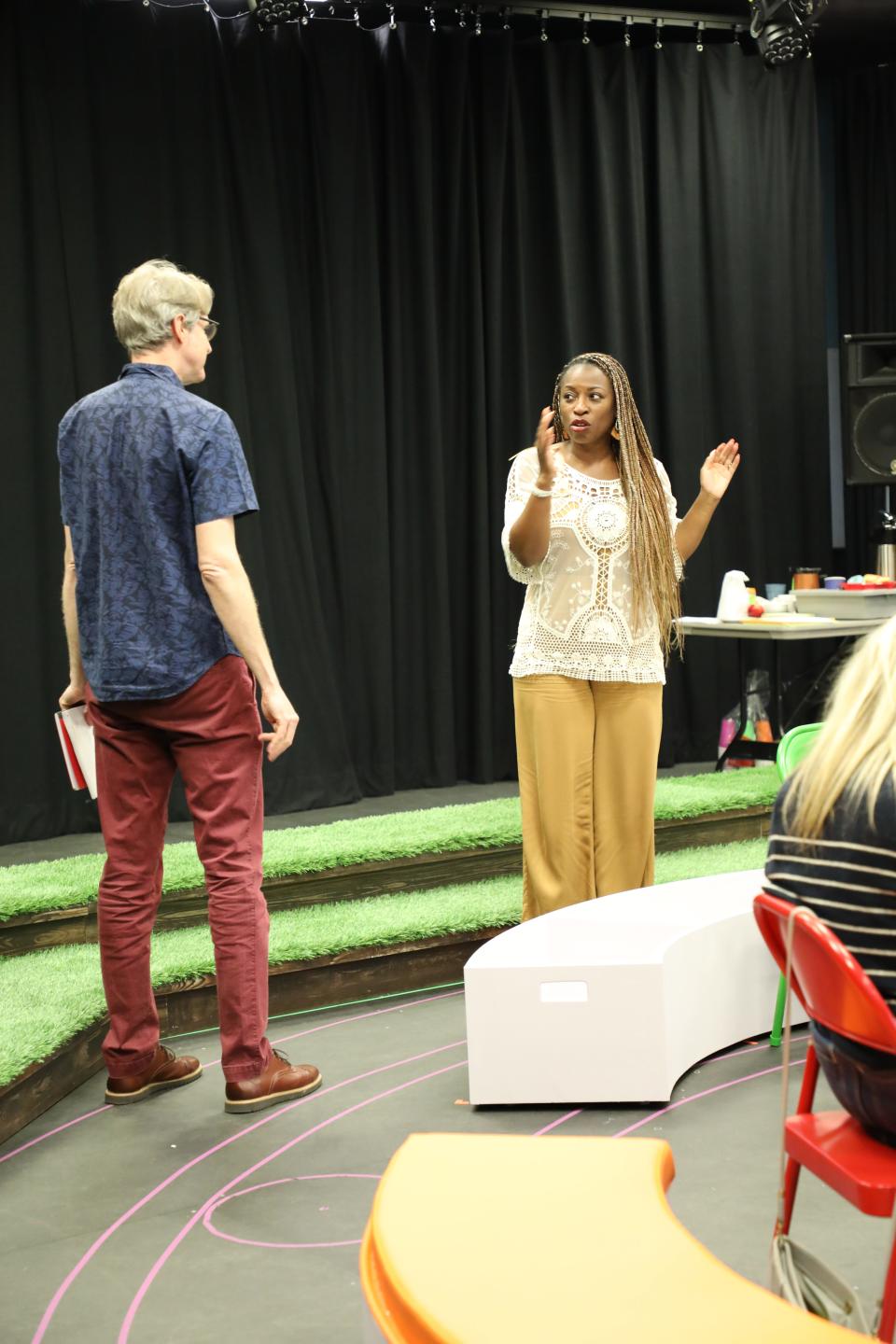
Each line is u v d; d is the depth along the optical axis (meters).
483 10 5.92
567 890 3.36
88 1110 2.80
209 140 5.34
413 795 5.84
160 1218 2.29
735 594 5.10
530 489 3.31
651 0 6.13
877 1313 1.53
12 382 5.05
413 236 5.80
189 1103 2.81
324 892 3.77
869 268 6.78
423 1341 1.14
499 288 5.96
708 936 2.94
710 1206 2.25
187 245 5.34
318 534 5.71
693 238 6.28
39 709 5.14
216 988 3.29
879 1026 1.41
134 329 2.67
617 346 6.15
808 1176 2.36
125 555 2.63
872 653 1.56
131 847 2.77
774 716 5.46
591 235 6.14
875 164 6.73
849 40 6.47
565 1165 1.40
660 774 6.12
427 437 5.88
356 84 5.63
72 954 3.41
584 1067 2.70
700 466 6.34
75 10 5.10
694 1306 1.14
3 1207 2.35
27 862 4.66
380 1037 3.18
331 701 5.64
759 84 6.39
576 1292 1.16
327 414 5.66
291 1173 2.45
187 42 5.31
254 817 2.75
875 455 5.91
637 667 3.30
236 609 2.58
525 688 3.35
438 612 5.93
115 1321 1.96
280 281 5.49
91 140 5.19
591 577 3.26
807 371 6.58
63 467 2.74
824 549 6.67
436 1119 2.68
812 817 1.51
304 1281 2.05
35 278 5.07
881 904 1.45
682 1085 2.83
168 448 2.59
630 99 6.09
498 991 2.70
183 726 2.66
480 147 5.92
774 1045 3.04
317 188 5.58
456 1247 1.24
